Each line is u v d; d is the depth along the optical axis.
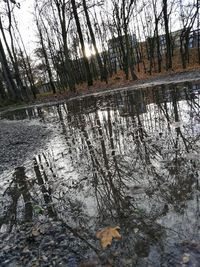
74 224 3.44
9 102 33.59
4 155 7.66
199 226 2.88
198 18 29.48
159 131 7.13
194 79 19.27
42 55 42.09
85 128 9.63
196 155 4.93
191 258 2.45
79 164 5.82
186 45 30.73
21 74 48.50
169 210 3.32
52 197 4.45
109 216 3.47
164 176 4.35
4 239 3.40
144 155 5.53
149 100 13.23
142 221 3.20
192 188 3.76
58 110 18.19
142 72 34.00
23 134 10.70
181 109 9.52
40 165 6.27
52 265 2.72
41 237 3.26
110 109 13.04
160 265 2.45
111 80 32.72
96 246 2.89
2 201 4.69
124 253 2.70
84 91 29.39
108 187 4.38
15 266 2.81
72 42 42.41
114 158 5.74
